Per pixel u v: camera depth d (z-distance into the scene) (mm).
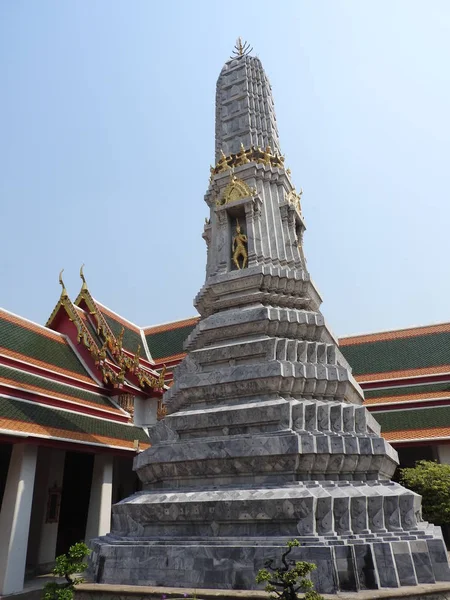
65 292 29047
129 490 29594
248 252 18172
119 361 28484
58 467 23188
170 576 11430
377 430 17500
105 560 12297
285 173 20219
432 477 21781
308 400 14422
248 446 12812
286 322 15867
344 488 12352
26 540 17641
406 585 10766
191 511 12266
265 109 22828
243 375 14492
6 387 19562
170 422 14727
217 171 21156
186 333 36844
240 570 10906
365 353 34406
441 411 27734
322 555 10469
